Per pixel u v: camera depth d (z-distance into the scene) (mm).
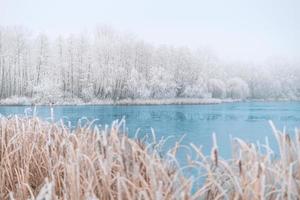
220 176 848
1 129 1638
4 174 1245
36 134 1485
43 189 825
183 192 750
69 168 968
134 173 890
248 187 745
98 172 1031
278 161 867
